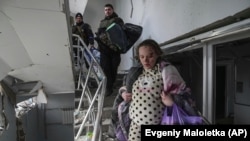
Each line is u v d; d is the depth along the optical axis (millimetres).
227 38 1619
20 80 2873
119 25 2799
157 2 3430
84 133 2297
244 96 1664
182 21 2604
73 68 2570
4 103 2816
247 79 1616
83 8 5207
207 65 1881
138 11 4371
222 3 1812
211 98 1822
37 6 1249
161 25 3293
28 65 2182
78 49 3107
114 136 1479
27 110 4410
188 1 2438
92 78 3061
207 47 1874
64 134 5684
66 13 1358
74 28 3613
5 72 2041
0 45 1581
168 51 2818
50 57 2039
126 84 1305
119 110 1350
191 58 2299
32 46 1771
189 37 2227
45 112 5609
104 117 2570
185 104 1090
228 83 1808
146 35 3965
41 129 5582
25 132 4145
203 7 2127
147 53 1146
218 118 1825
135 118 1193
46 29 1523
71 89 3537
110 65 2828
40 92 3441
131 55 4652
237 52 1680
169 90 1083
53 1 1208
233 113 1778
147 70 1203
